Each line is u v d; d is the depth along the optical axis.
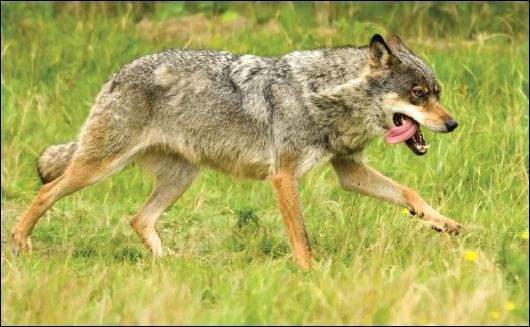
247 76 16.02
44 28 26.36
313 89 15.63
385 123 15.72
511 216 16.92
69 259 15.21
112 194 19.12
